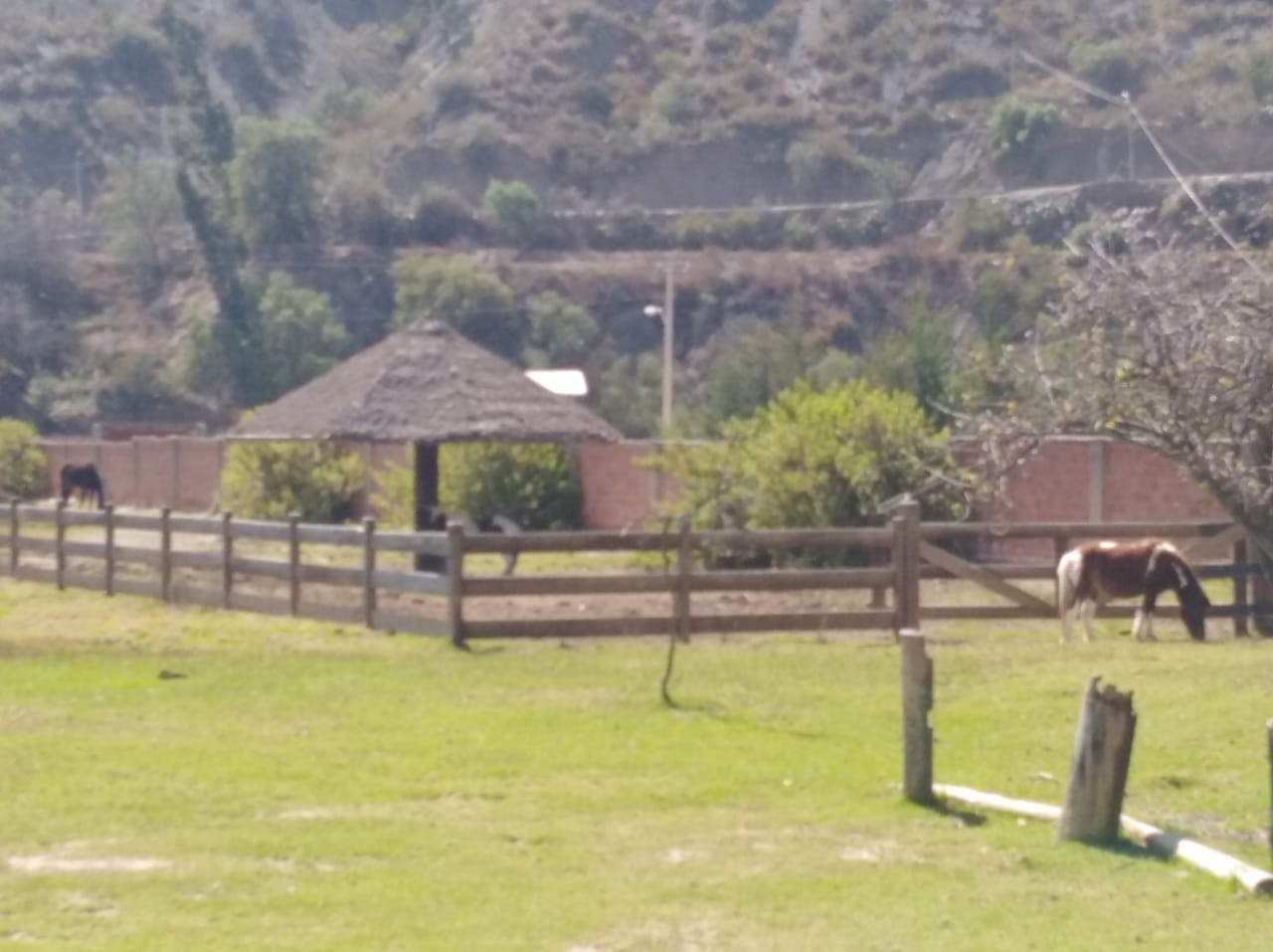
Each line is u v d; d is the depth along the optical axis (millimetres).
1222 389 9508
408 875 9984
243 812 11539
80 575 25688
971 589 24281
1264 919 8984
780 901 9453
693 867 10195
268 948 8500
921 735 11750
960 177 61062
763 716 14906
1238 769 12688
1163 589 19516
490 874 10023
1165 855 10273
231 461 38438
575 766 13008
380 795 12070
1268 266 10289
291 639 19719
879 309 59219
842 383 37312
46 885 9688
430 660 18062
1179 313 9672
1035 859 10266
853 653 18469
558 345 62219
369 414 25266
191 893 9570
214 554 22953
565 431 25812
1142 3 53688
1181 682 16062
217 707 15445
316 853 10477
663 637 19516
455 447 35375
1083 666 17375
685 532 19281
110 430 59531
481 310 63719
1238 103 39688
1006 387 15594
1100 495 27188
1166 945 8523
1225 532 20859
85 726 14547
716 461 27219
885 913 9203
